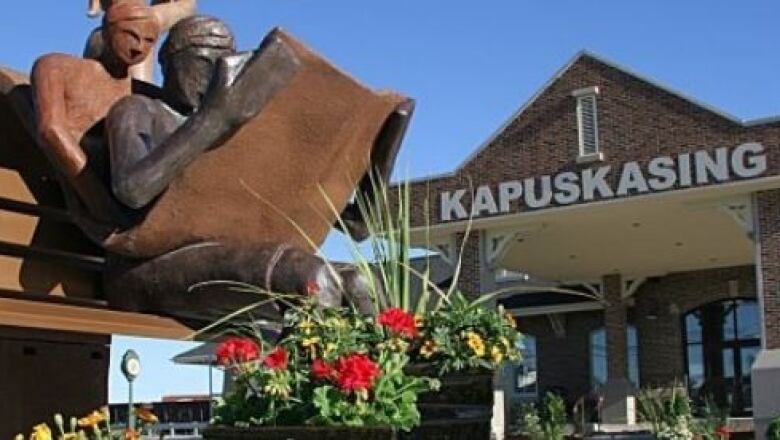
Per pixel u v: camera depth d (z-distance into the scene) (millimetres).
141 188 3518
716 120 20547
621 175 21391
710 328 30578
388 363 3566
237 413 3557
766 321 20281
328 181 4168
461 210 22562
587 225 23344
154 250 3908
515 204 22297
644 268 30031
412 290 4574
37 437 3730
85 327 3750
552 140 22125
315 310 3717
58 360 4297
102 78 3820
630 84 21422
